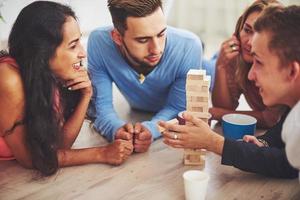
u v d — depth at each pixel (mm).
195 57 1537
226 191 1079
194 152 1205
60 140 1251
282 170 1131
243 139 1263
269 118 1498
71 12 1219
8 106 1148
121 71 1565
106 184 1112
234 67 1605
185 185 1015
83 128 1505
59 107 1291
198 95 1164
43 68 1164
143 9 1296
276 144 1247
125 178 1144
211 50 3527
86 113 1438
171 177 1151
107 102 1556
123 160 1233
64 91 1324
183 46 1510
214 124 1530
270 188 1099
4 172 1192
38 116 1172
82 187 1098
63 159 1204
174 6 3889
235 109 1698
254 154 1126
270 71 997
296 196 1062
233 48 1562
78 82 1292
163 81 1571
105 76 1611
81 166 1212
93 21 2152
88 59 1605
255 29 1031
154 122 1431
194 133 1152
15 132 1181
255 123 1369
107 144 1379
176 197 1052
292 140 878
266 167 1128
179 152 1308
